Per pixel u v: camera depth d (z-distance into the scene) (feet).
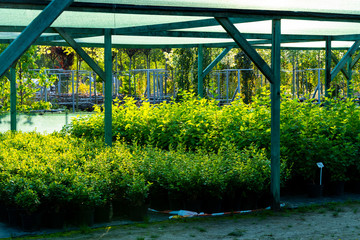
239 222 17.92
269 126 24.64
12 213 17.37
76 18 21.99
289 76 98.22
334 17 20.39
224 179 18.57
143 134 29.50
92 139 30.96
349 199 22.04
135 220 18.06
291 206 20.61
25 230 16.70
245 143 23.63
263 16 18.70
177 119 28.22
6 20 22.62
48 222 17.17
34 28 11.93
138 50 110.22
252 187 19.10
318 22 25.36
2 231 16.90
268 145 23.24
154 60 144.46
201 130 25.53
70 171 18.35
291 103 25.43
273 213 19.43
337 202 21.58
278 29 19.25
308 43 41.16
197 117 27.35
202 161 19.85
